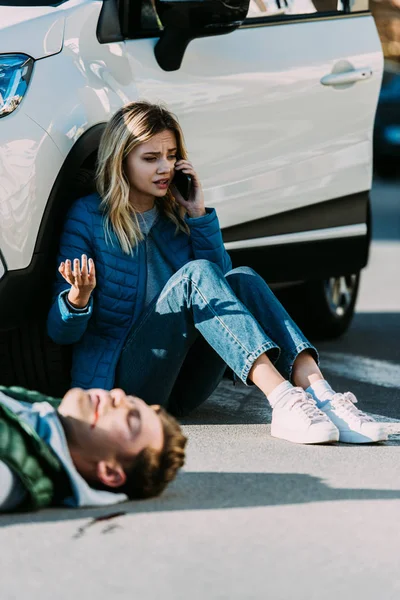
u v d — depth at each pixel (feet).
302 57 19.49
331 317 23.86
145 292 15.55
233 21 16.80
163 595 10.09
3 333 16.12
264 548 11.35
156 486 12.38
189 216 15.94
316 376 15.57
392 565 11.07
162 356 15.05
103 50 16.35
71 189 15.81
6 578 10.36
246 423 16.58
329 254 20.26
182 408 16.38
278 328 15.34
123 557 10.95
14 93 15.15
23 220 15.15
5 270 15.16
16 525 11.69
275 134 19.04
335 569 10.91
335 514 12.45
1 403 11.62
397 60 72.28
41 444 11.55
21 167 15.03
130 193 15.64
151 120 15.25
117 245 15.42
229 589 10.30
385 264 36.60
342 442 15.42
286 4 19.70
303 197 19.63
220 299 14.62
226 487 13.24
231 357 14.69
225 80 18.15
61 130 15.39
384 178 64.08
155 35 17.30
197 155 17.74
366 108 20.53
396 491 13.34
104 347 15.39
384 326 26.37
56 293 15.12
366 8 21.20
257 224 18.99
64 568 10.63
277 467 14.14
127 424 12.00
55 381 16.28
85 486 11.92
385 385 20.06
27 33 15.58
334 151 20.07
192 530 11.75
